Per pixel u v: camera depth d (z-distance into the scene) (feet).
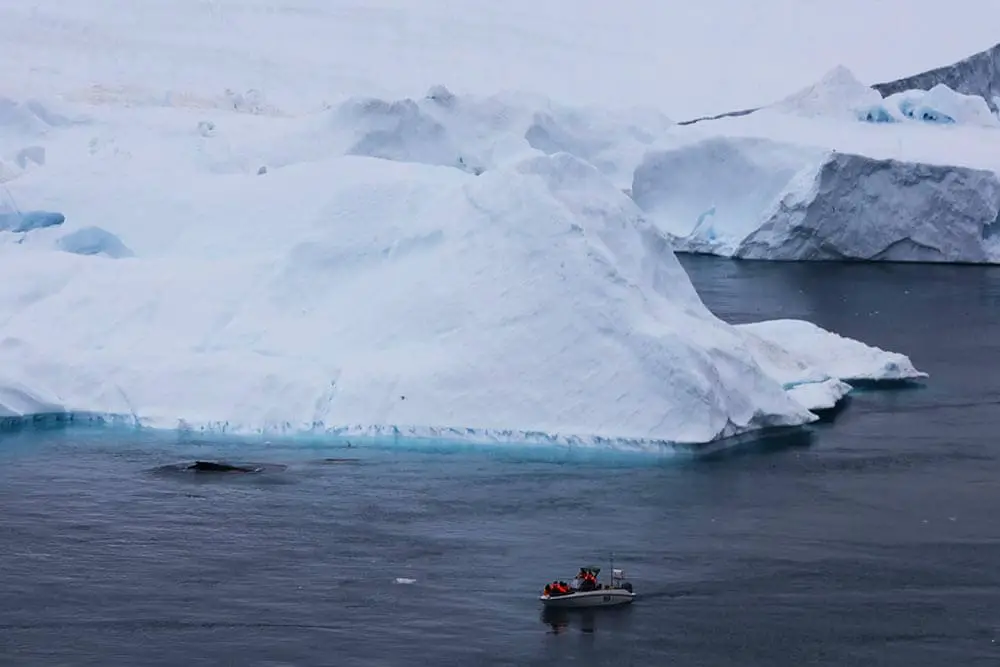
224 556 188.34
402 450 226.58
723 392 233.35
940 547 193.88
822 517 203.51
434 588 179.52
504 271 238.48
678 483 214.69
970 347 312.29
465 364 232.53
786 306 355.15
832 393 262.06
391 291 245.86
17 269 265.75
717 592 179.52
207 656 163.12
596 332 230.48
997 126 524.52
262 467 219.00
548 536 195.00
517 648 165.48
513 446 227.20
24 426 237.45
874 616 174.09
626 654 164.45
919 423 249.55
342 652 164.14
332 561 186.91
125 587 179.42
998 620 173.27
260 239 283.38
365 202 260.01
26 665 160.56
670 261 254.47
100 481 213.66
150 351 246.68
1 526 197.06
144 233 295.07
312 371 238.07
